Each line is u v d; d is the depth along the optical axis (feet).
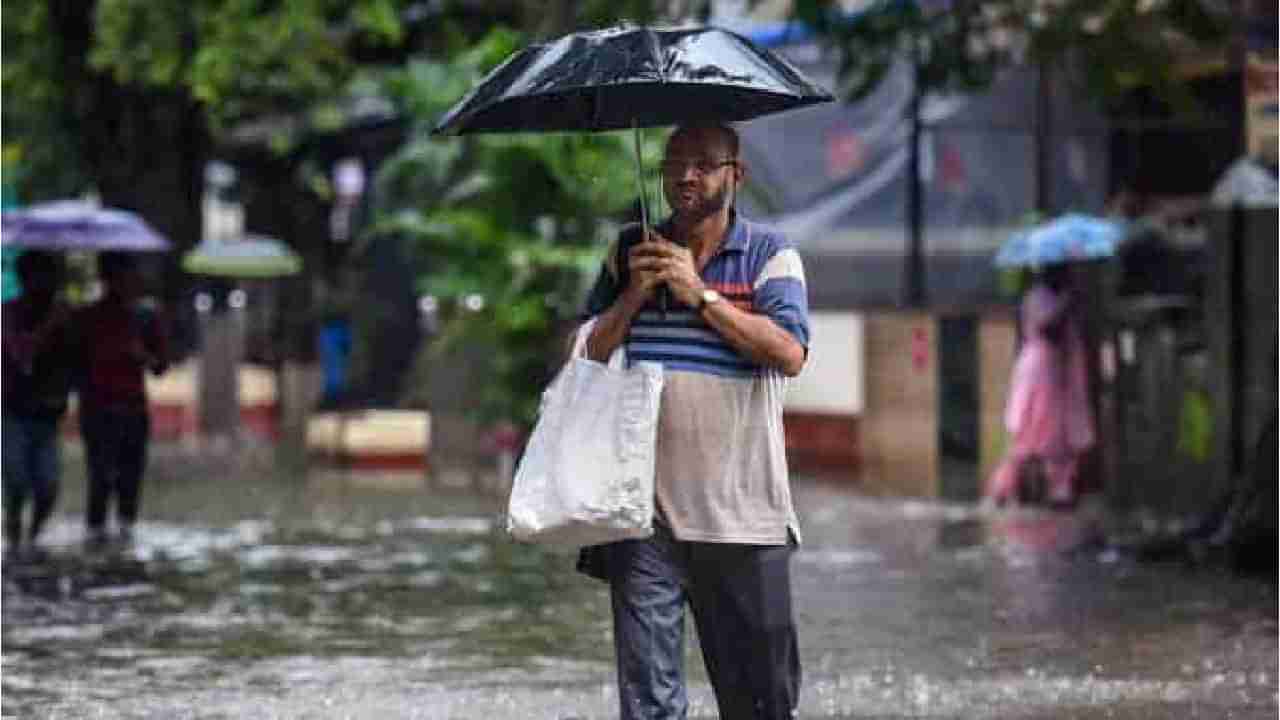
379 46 206.18
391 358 231.71
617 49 52.24
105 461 124.98
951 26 127.24
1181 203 159.63
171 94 209.77
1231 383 120.78
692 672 77.30
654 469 51.49
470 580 103.86
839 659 80.28
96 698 73.72
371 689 74.74
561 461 51.13
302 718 69.67
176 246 214.48
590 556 53.47
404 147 192.44
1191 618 90.38
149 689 75.25
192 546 119.03
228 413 223.10
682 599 52.60
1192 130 158.92
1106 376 138.62
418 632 87.76
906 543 119.65
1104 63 123.03
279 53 178.19
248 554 115.24
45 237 133.69
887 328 150.41
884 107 164.35
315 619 91.50
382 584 102.63
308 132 217.77
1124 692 72.59
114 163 211.82
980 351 145.48
